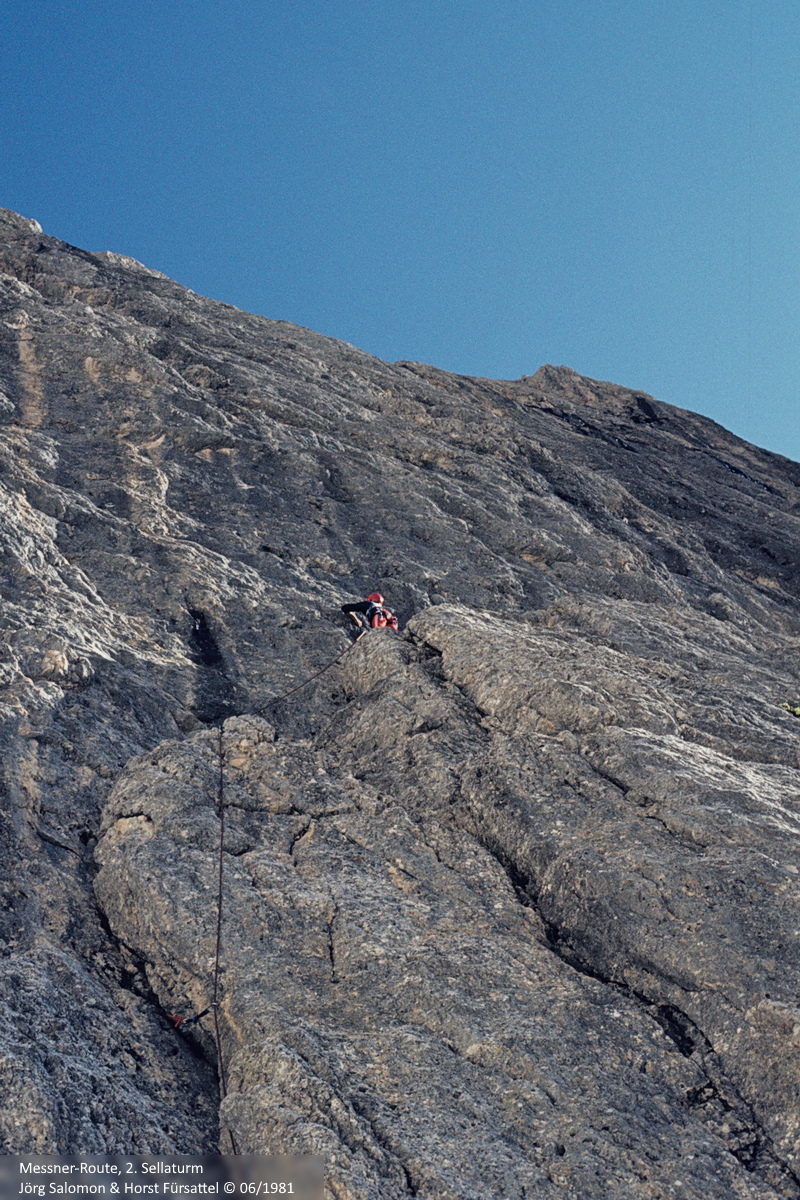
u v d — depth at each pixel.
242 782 9.64
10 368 19.48
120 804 9.09
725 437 40.25
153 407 19.45
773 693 14.12
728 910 7.77
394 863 8.96
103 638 12.48
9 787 9.07
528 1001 7.38
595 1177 6.05
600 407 40.72
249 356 25.95
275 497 18.75
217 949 7.48
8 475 15.03
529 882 8.89
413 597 16.95
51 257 27.47
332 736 11.98
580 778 9.68
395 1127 6.15
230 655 13.70
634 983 7.78
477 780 9.82
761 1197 6.13
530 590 18.81
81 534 14.95
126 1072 6.77
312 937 7.75
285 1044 6.69
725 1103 6.81
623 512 25.64
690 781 9.44
